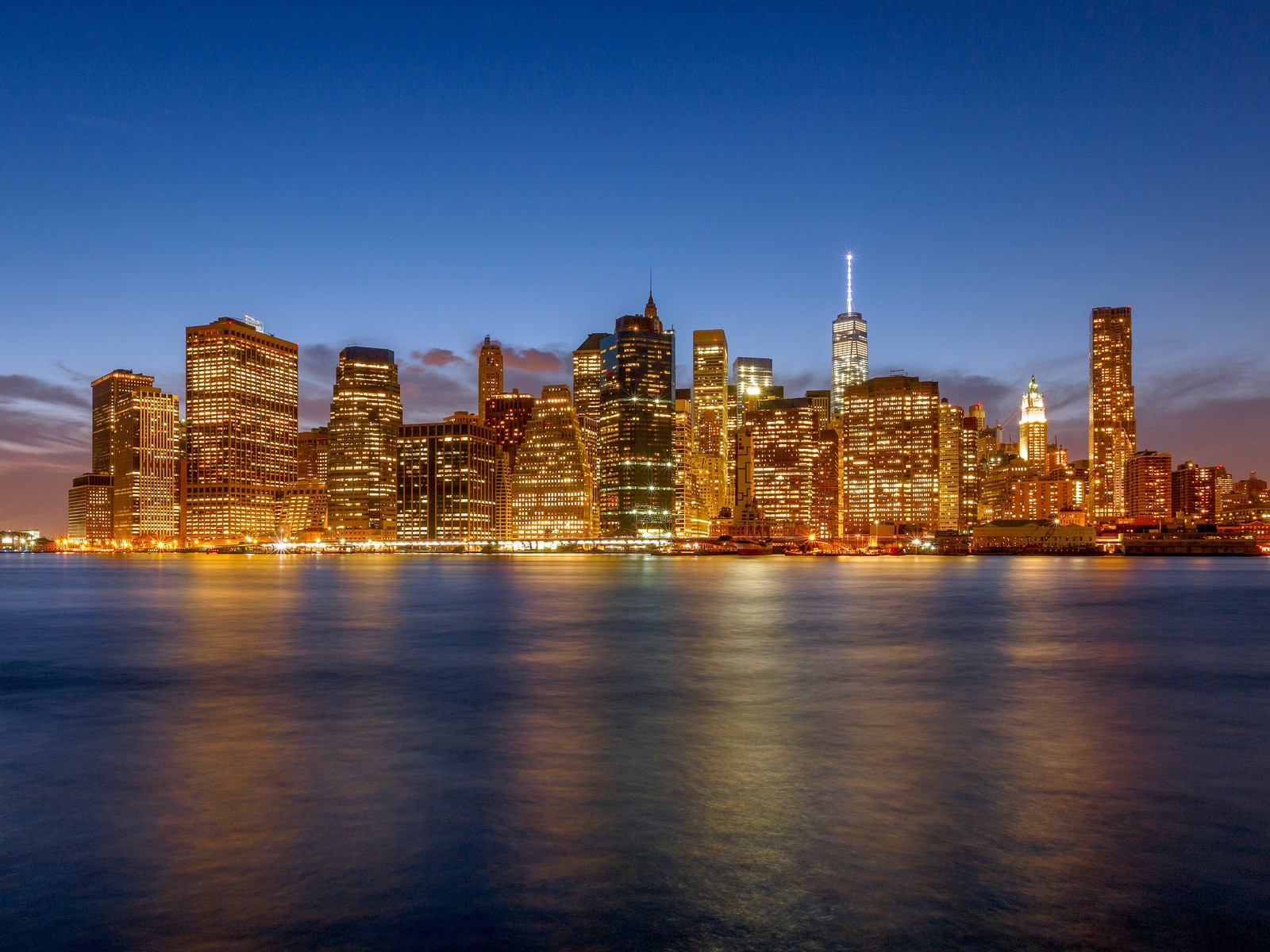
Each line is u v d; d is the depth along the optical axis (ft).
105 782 67.00
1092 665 141.49
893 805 59.98
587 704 103.14
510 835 53.72
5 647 174.70
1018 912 42.50
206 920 41.98
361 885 45.96
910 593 407.64
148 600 365.81
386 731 86.84
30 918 42.32
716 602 329.72
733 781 66.85
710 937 39.88
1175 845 51.83
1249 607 303.27
